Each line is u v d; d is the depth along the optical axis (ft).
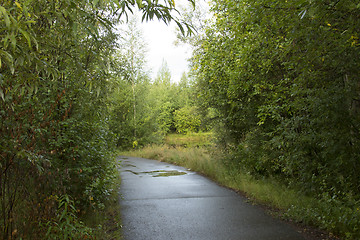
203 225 17.99
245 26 17.97
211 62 31.27
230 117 36.68
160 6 8.25
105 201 22.94
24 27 7.34
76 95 17.35
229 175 34.81
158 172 43.68
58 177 14.85
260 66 21.94
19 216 11.76
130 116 98.63
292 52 16.65
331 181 20.17
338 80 18.29
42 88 14.25
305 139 20.03
